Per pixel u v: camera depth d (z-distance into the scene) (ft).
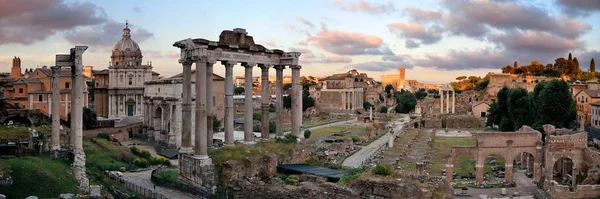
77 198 120.67
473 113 634.84
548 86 360.28
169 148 309.63
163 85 339.16
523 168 268.41
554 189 196.34
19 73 523.70
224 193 157.58
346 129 517.55
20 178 134.41
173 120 317.83
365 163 268.82
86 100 398.83
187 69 167.84
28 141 205.98
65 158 180.96
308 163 200.03
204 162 159.94
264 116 205.26
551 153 223.51
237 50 187.42
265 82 204.13
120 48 467.11
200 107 161.17
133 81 428.15
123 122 395.96
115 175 192.13
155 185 174.70
